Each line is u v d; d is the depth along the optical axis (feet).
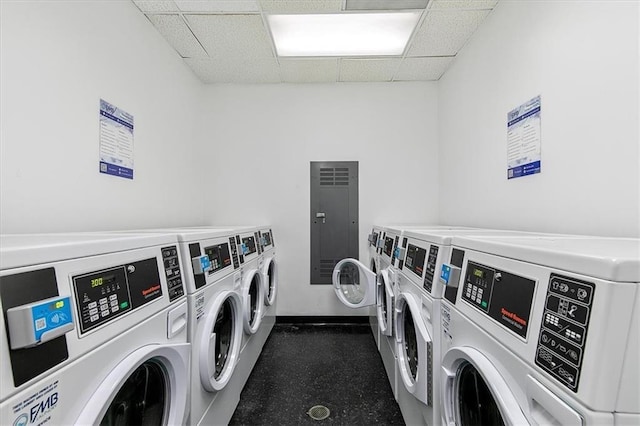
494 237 3.52
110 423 2.54
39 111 4.36
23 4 4.11
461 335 3.09
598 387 1.52
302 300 10.84
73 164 4.99
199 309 4.05
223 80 10.64
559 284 1.86
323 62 9.44
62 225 4.76
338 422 5.63
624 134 3.72
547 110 5.12
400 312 5.49
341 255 10.83
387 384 6.89
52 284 1.96
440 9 7.00
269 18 7.38
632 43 3.61
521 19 5.87
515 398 2.13
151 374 3.10
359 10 7.05
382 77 10.49
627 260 1.53
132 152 6.64
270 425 5.55
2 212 3.88
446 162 10.01
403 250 5.52
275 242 10.86
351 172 10.84
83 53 5.20
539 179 5.34
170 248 3.67
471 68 8.14
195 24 7.52
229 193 10.84
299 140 10.85
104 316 2.38
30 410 1.73
